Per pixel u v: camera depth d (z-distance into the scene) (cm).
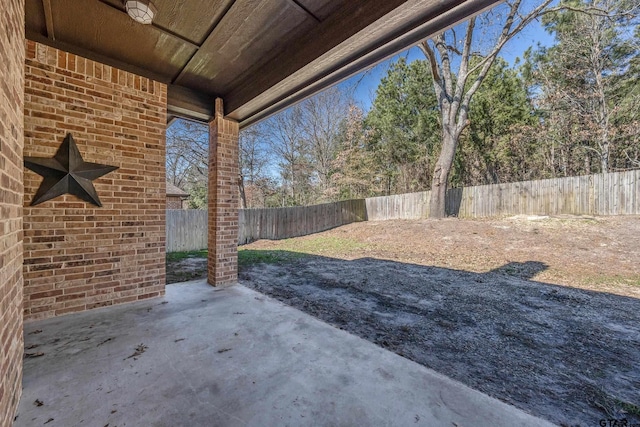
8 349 141
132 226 335
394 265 658
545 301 405
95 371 192
